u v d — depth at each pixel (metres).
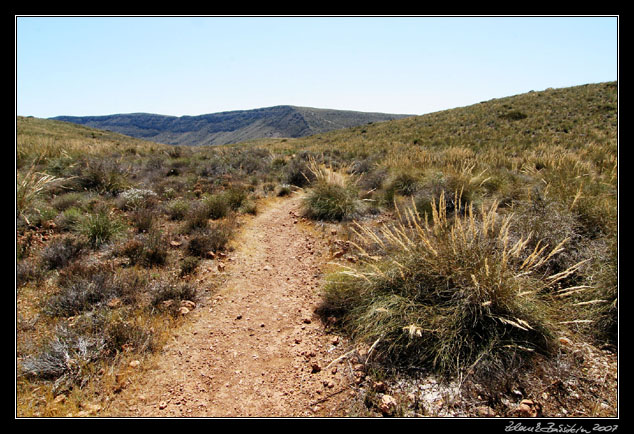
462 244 3.82
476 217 6.11
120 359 3.34
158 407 2.86
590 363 2.93
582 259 4.15
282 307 4.52
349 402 2.84
